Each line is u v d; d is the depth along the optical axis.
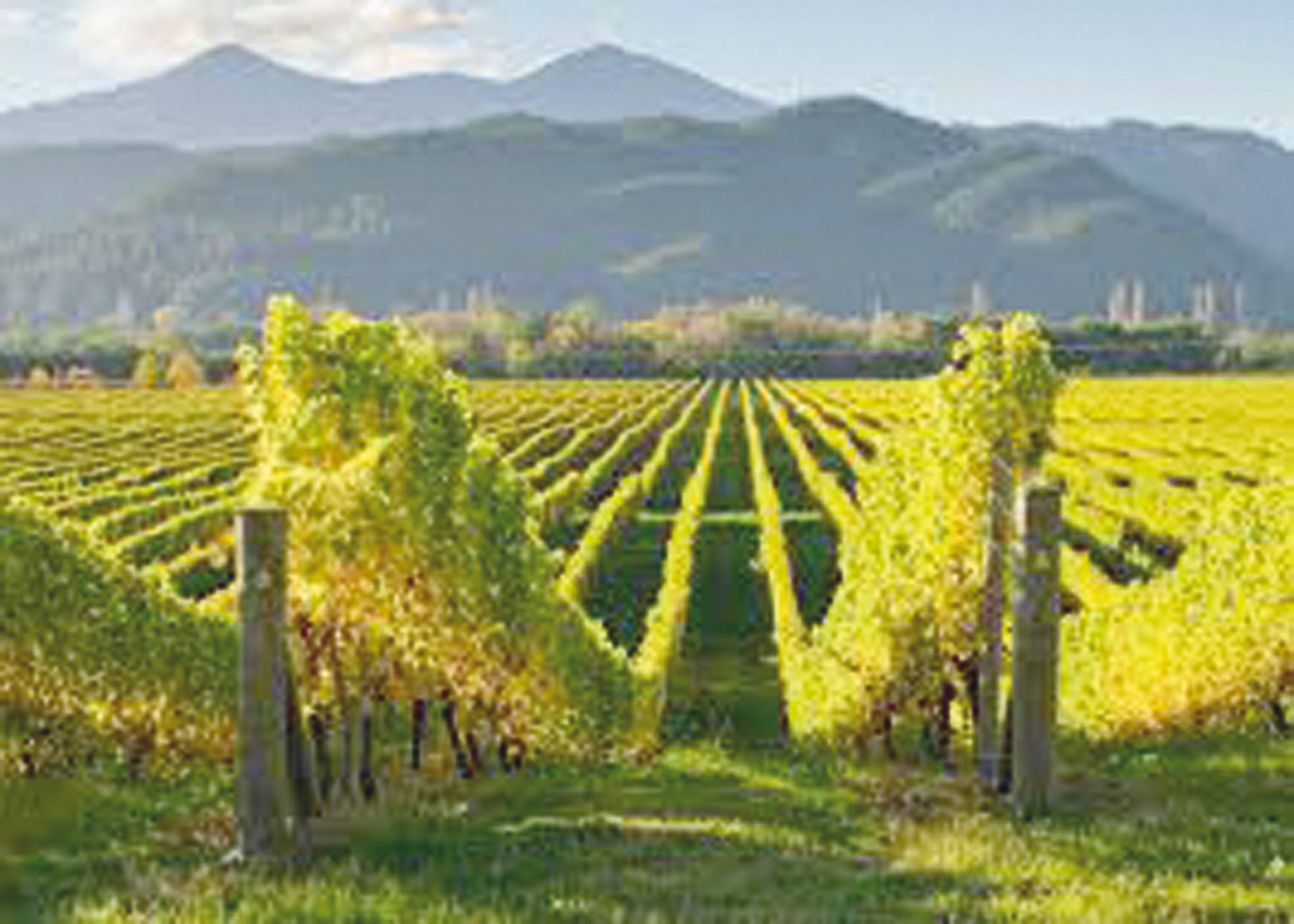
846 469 73.50
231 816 14.51
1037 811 14.50
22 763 15.52
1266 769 16.72
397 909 9.94
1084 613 24.41
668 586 36.25
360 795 16.22
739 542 50.25
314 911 9.83
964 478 18.30
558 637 20.83
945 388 18.34
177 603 18.75
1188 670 20.70
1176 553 45.78
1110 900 10.51
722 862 12.19
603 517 47.59
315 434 15.99
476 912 9.91
